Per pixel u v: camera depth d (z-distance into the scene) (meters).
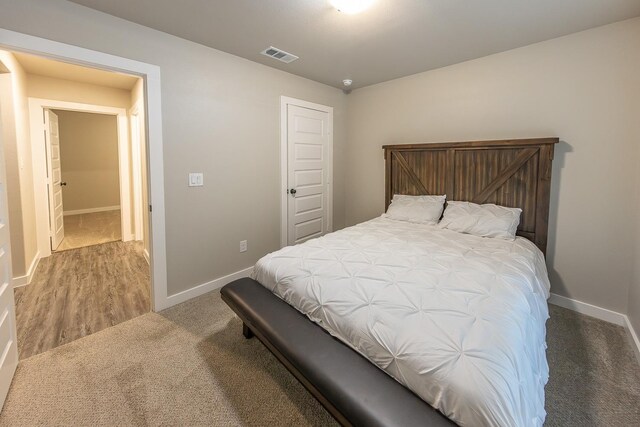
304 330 1.60
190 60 2.65
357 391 1.22
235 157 3.09
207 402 1.64
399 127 3.73
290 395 1.70
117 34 2.22
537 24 2.31
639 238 2.16
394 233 2.77
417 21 2.26
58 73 3.64
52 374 1.83
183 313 2.59
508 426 0.97
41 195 3.97
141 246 4.57
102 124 7.16
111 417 1.54
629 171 2.32
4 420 1.51
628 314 2.36
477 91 3.05
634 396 1.69
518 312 1.41
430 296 1.50
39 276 3.40
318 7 2.07
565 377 1.84
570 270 2.64
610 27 2.32
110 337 2.22
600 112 2.41
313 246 2.32
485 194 3.02
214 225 2.99
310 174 3.92
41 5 1.90
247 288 2.06
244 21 2.27
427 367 1.14
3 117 2.96
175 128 2.61
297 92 3.62
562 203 2.64
